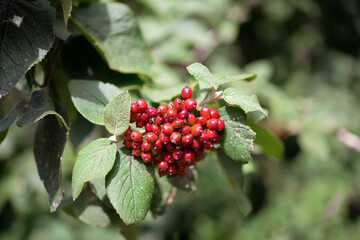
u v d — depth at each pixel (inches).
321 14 33.2
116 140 11.2
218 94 12.0
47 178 12.6
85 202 12.8
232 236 40.9
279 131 26.5
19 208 28.2
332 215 36.1
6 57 11.1
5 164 28.6
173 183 13.4
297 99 29.7
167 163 11.4
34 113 11.5
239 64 37.0
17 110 12.9
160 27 24.7
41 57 11.3
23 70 11.1
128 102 10.7
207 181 38.7
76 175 10.7
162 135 11.0
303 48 38.5
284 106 26.0
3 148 28.1
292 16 35.8
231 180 14.8
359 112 36.7
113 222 12.8
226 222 41.8
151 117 11.2
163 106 11.1
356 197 36.7
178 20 26.1
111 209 12.8
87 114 11.8
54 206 12.0
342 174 39.3
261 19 35.4
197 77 11.4
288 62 38.1
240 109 11.7
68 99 14.8
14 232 28.8
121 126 10.9
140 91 14.3
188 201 36.7
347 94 37.7
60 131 12.3
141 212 10.7
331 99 36.4
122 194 10.7
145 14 26.5
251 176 40.9
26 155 29.2
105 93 12.3
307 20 36.5
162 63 24.5
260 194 42.4
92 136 21.5
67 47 14.3
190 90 11.5
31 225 29.2
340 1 32.3
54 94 14.5
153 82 15.1
